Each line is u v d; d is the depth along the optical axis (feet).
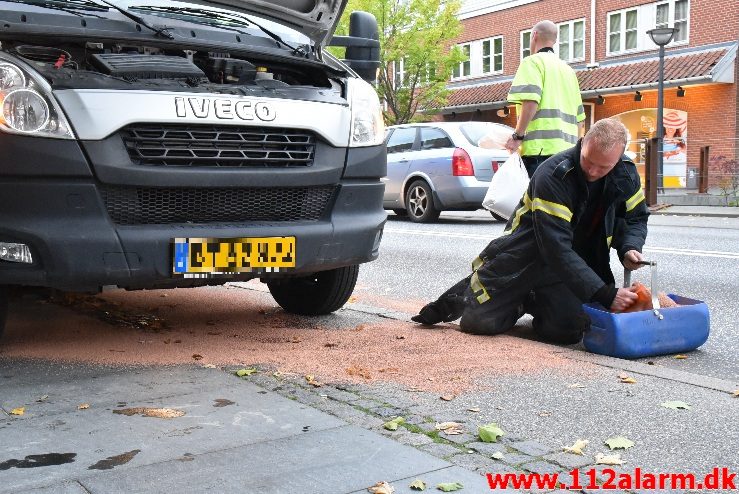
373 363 13.76
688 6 78.28
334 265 15.33
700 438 10.23
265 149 14.37
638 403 11.62
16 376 12.95
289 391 12.15
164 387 12.30
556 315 15.49
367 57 18.37
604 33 85.81
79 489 8.54
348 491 8.52
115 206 13.20
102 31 14.01
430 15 86.33
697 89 76.38
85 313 18.03
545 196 14.60
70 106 12.69
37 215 12.59
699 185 59.98
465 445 9.95
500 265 15.67
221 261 13.84
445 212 54.39
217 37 15.98
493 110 94.32
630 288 15.15
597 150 13.96
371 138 15.78
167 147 13.42
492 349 14.73
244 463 9.25
